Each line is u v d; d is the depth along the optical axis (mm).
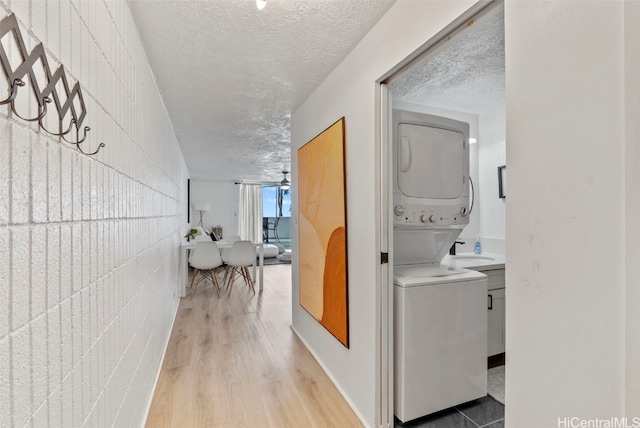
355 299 1854
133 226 1502
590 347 698
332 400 1946
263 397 1968
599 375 681
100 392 1028
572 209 732
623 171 632
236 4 1453
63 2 775
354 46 1820
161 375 2229
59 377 750
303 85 2379
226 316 3562
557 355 767
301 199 2809
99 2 1042
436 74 2141
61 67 759
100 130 1040
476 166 3037
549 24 783
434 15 1208
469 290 1849
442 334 1778
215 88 2418
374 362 1652
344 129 1957
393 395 1701
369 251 1698
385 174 1644
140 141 1688
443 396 1782
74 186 834
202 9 1485
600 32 674
